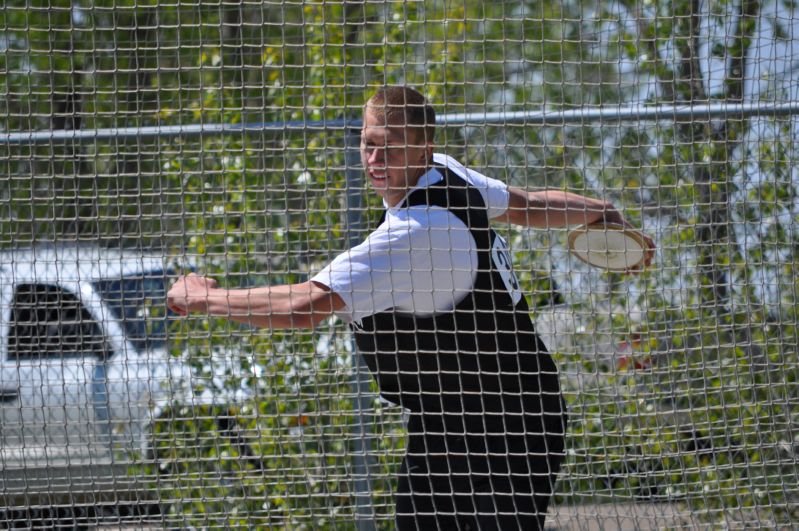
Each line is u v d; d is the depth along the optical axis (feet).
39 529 47.44
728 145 52.60
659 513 51.55
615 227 41.73
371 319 38.34
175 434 52.60
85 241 55.67
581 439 53.83
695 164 47.78
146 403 52.47
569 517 49.55
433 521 40.86
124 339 46.96
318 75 60.90
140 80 66.85
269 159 56.65
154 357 54.75
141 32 69.41
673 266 52.08
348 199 46.16
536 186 56.59
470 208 37.73
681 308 49.29
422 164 37.99
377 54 61.62
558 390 40.27
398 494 40.93
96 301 52.95
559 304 54.80
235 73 60.03
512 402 39.09
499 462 39.63
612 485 53.57
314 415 51.67
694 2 53.06
